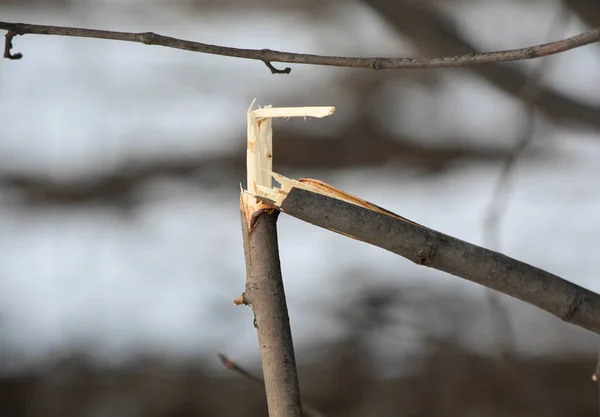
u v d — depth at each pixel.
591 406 2.86
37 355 3.69
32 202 4.82
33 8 5.48
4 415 3.39
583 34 1.45
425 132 4.85
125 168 4.88
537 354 3.27
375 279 3.74
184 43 1.50
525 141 1.96
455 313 3.33
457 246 1.44
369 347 3.41
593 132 3.30
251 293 1.46
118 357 3.65
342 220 1.44
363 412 3.13
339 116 4.89
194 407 3.35
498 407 2.83
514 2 4.63
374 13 3.09
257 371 3.49
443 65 1.48
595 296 1.44
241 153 4.85
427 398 3.07
